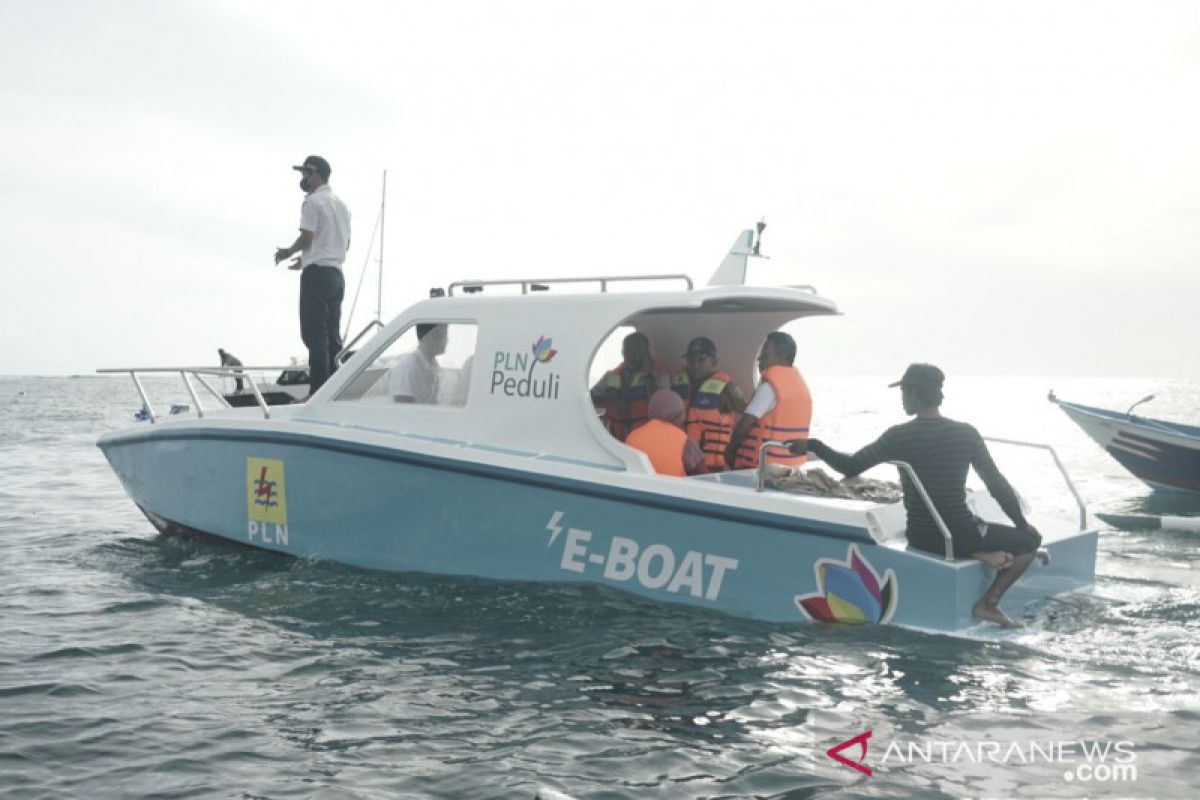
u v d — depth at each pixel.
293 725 3.97
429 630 5.19
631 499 5.38
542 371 5.87
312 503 6.59
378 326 7.54
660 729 3.86
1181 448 13.23
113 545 8.16
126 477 7.97
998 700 4.09
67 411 44.81
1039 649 4.74
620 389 6.39
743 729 3.84
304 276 7.84
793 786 3.35
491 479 5.83
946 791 3.30
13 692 4.39
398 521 6.21
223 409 7.80
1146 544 8.42
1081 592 5.79
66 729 3.95
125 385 132.00
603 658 4.64
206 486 7.23
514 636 5.02
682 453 5.71
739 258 6.02
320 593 5.93
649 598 5.39
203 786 3.41
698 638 4.86
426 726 3.94
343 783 3.42
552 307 5.91
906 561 4.81
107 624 5.52
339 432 6.36
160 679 4.56
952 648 4.67
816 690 4.21
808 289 6.53
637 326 6.96
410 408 6.42
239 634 5.25
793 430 6.31
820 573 4.98
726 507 5.14
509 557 5.82
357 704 4.19
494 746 3.73
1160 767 3.46
